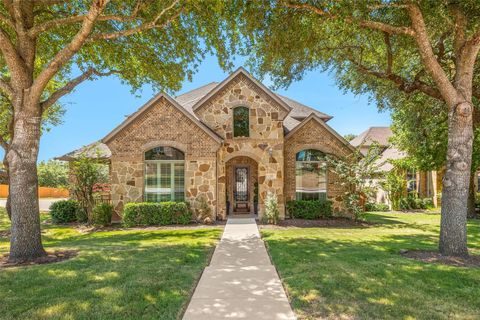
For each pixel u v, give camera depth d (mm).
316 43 10609
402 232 11953
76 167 14898
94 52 11516
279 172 15672
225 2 8469
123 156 15039
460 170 7586
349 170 14898
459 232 7605
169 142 15078
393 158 25609
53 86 15781
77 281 5707
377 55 12023
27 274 6105
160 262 7102
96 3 7004
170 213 14172
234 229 12672
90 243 9859
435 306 4641
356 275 6062
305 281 5730
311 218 15438
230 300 5000
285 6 8633
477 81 11414
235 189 19328
